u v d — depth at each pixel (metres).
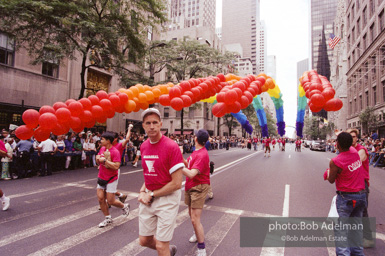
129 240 3.54
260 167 12.57
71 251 3.18
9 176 8.66
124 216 4.59
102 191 4.10
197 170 3.13
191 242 3.52
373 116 26.09
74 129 5.28
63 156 10.34
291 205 5.48
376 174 11.15
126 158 12.97
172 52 21.38
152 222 2.38
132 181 8.05
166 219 2.24
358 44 36.50
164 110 43.06
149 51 17.92
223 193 6.65
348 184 2.89
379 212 5.15
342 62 49.03
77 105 5.00
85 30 10.95
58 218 4.46
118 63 13.52
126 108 6.19
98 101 5.59
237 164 13.85
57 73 17.39
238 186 7.62
